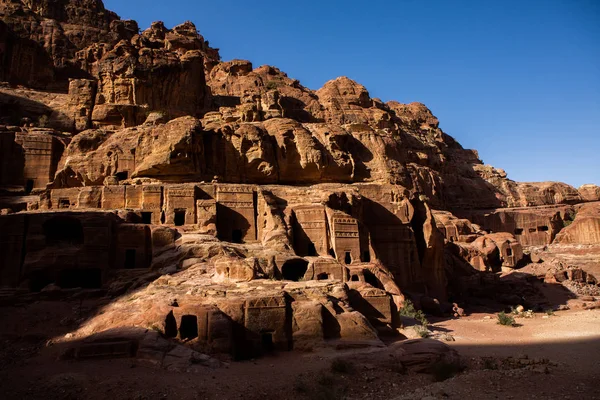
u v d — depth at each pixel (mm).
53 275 34969
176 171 50344
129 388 20406
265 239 43625
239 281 32781
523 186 101250
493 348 31328
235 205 46781
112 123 62938
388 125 95625
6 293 32812
